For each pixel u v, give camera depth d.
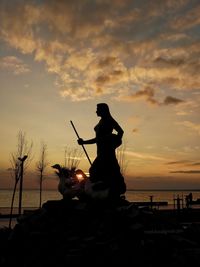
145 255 4.80
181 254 5.08
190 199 26.62
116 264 4.40
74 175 5.39
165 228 7.71
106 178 5.18
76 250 4.47
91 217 4.88
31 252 4.73
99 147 5.36
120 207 4.90
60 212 5.01
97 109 5.53
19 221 5.15
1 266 4.72
